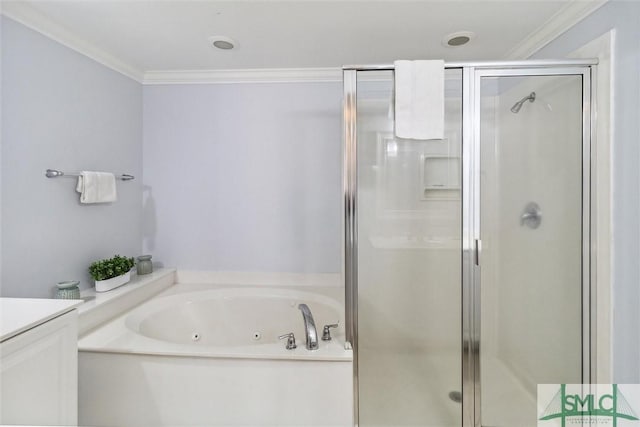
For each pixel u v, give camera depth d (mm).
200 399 1521
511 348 1648
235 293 2455
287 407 1502
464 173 1605
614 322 1497
